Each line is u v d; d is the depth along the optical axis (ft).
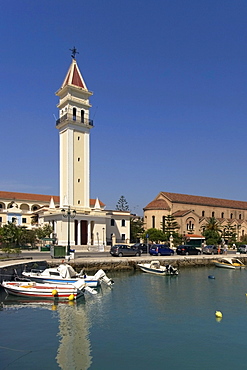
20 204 300.81
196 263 169.99
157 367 47.57
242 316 73.31
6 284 89.25
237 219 357.82
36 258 137.28
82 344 55.72
